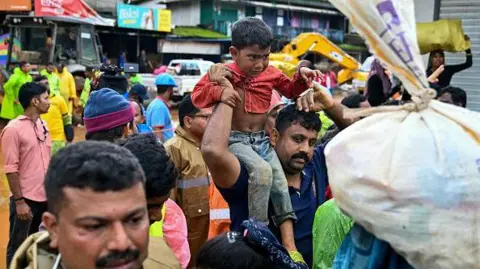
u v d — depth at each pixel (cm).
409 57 149
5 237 609
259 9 3856
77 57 1831
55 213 136
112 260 133
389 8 149
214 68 246
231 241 193
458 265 137
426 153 139
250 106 271
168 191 216
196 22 3666
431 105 150
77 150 139
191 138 400
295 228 274
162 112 643
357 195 145
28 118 527
